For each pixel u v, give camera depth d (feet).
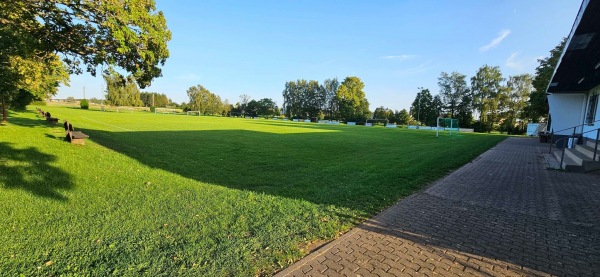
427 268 9.77
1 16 19.21
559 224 13.94
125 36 19.88
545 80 89.66
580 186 21.52
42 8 19.36
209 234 11.89
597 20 20.65
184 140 45.27
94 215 13.60
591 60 30.99
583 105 52.70
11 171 19.56
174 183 19.75
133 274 9.00
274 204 15.76
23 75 37.35
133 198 16.26
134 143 38.19
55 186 17.61
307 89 309.22
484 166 30.17
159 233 11.87
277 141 51.24
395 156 36.83
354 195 17.97
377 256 10.49
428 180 22.90
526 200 17.83
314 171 25.80
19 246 10.43
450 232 12.77
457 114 205.05
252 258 10.12
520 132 146.30
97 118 94.38
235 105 337.11
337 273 9.32
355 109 255.29
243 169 25.94
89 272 9.05
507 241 11.99
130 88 272.92
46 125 51.96
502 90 187.11
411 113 237.25
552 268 9.96
